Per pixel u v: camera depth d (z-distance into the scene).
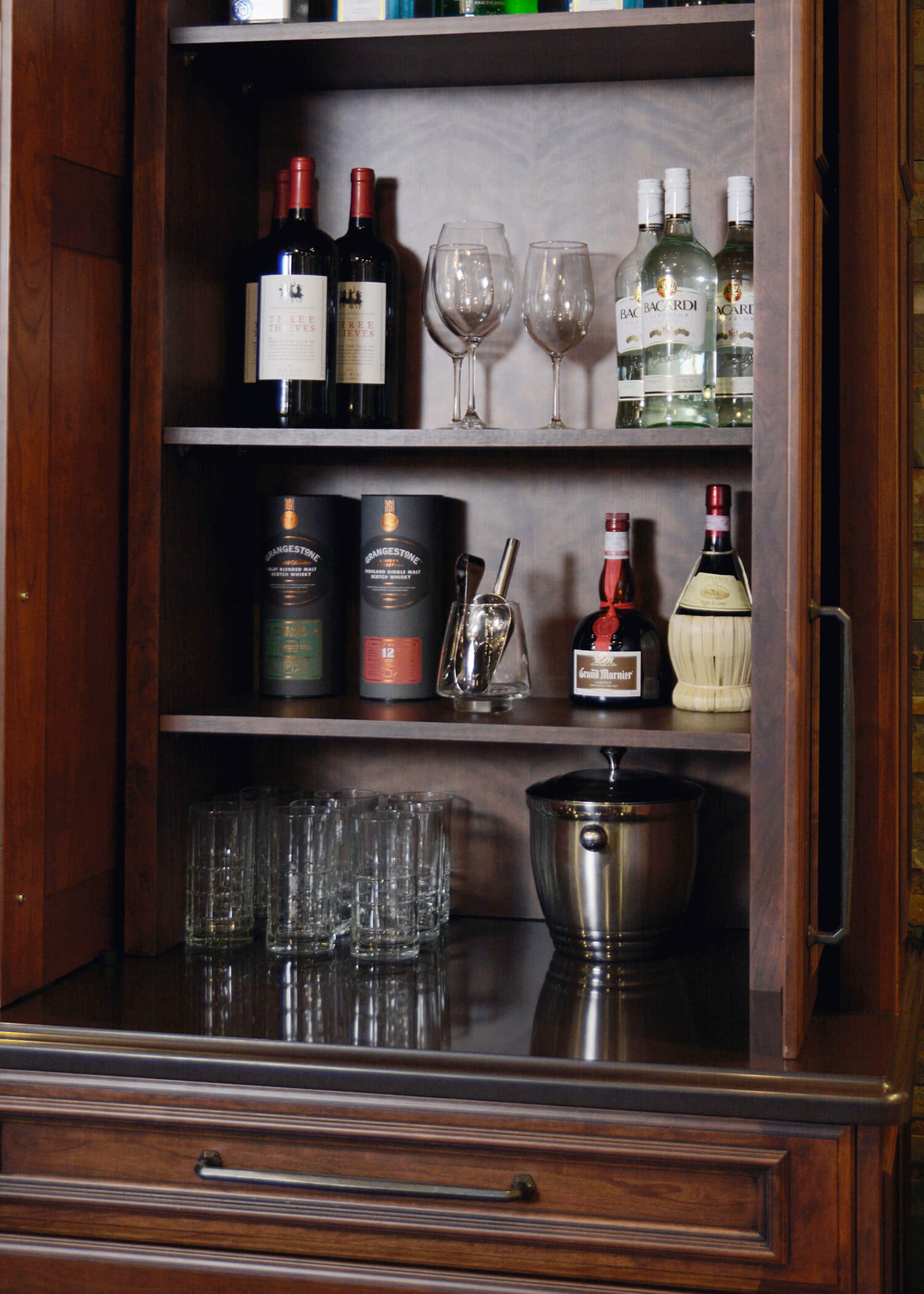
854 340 1.43
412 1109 1.24
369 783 1.82
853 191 1.42
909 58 1.61
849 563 1.45
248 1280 1.27
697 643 1.56
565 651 1.75
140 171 1.52
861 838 1.43
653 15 1.45
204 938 1.60
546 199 1.74
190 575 1.63
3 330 1.33
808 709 1.26
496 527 1.77
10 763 1.35
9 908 1.36
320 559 1.70
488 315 1.58
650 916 1.53
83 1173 1.31
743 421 1.58
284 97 1.81
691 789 1.60
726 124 1.69
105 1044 1.29
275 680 1.71
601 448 1.69
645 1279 1.21
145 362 1.53
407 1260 1.25
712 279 1.52
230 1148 1.28
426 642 1.68
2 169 1.32
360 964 1.54
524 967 1.53
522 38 1.54
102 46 1.50
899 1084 1.18
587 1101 1.20
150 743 1.56
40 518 1.39
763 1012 1.35
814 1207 1.18
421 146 1.77
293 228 1.61
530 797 1.58
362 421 1.69
